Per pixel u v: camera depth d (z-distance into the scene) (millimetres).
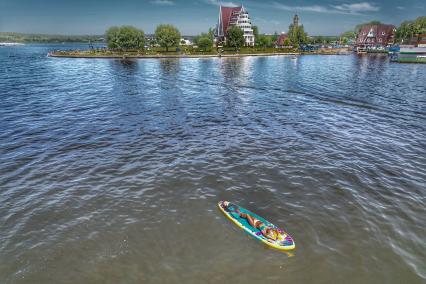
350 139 32719
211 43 178500
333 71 94938
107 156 27906
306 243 16906
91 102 50031
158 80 75188
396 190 22297
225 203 20062
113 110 44750
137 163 26438
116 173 24578
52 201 20625
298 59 152500
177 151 29094
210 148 29875
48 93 57469
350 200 20984
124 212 19422
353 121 39562
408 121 39625
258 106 48062
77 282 14227
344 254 16078
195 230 17812
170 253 16000
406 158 27891
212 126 37188
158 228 17953
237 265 15234
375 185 22984
